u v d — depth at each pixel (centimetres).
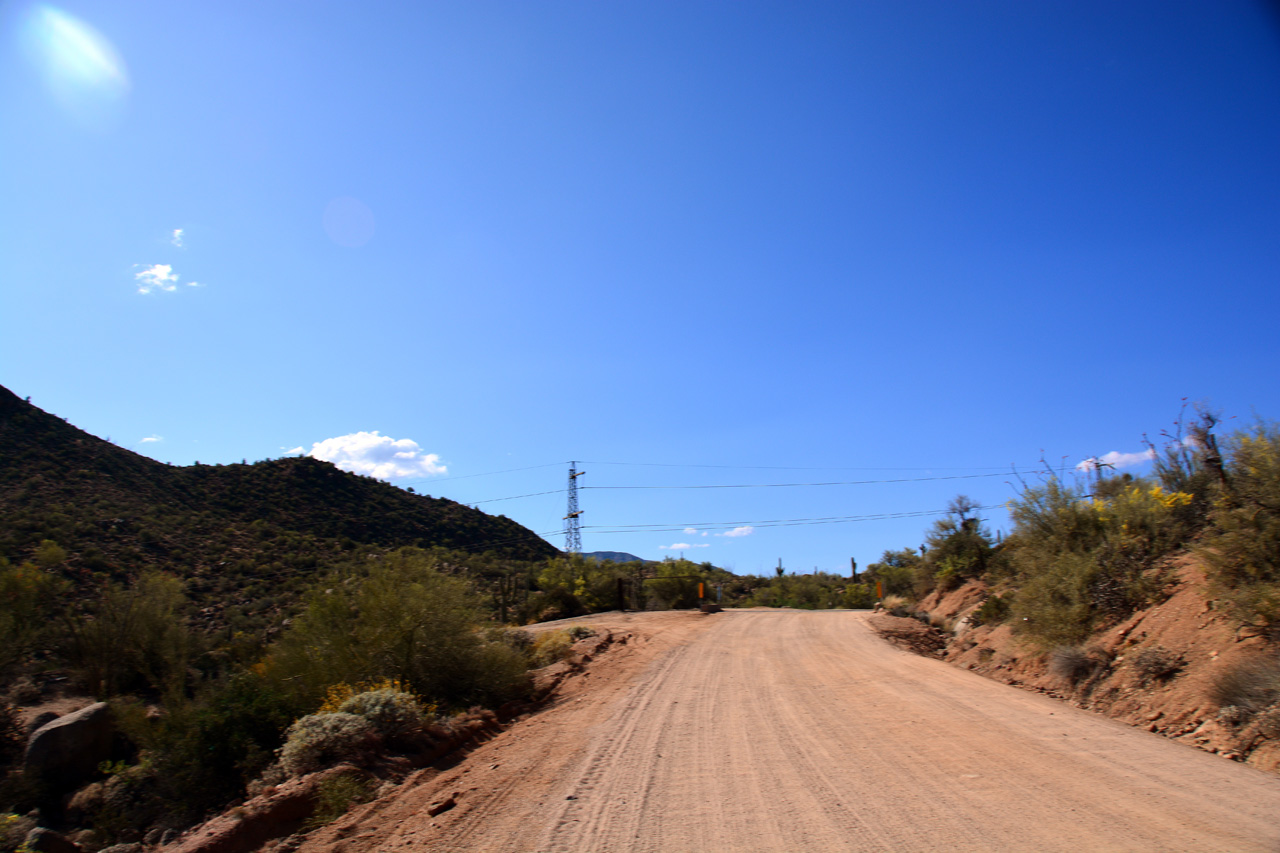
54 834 1179
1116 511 1541
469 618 1578
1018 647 1592
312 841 722
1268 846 509
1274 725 768
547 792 769
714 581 7575
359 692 1334
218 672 2762
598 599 5900
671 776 796
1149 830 548
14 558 3450
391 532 6906
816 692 1341
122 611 2612
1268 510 1040
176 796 1323
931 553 3634
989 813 606
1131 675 1095
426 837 664
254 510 5991
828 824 602
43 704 2302
